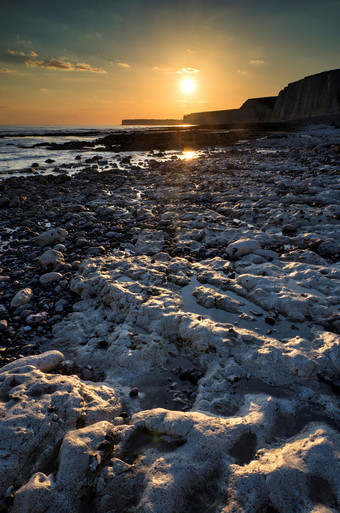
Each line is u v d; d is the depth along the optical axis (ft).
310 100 331.77
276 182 54.29
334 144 102.47
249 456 9.64
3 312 19.52
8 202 47.60
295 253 25.90
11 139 202.49
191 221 36.27
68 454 9.11
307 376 13.08
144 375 13.93
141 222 37.73
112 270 23.82
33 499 8.16
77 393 11.61
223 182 56.85
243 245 26.76
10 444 9.41
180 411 11.53
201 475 8.91
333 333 15.65
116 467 9.07
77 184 62.08
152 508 7.96
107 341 15.81
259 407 11.40
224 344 14.79
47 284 23.07
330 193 43.34
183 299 19.99
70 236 33.58
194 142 153.58
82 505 8.49
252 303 19.35
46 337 17.20
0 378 12.42
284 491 8.32
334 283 20.61
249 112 486.38
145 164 90.99
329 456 9.08
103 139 183.01
